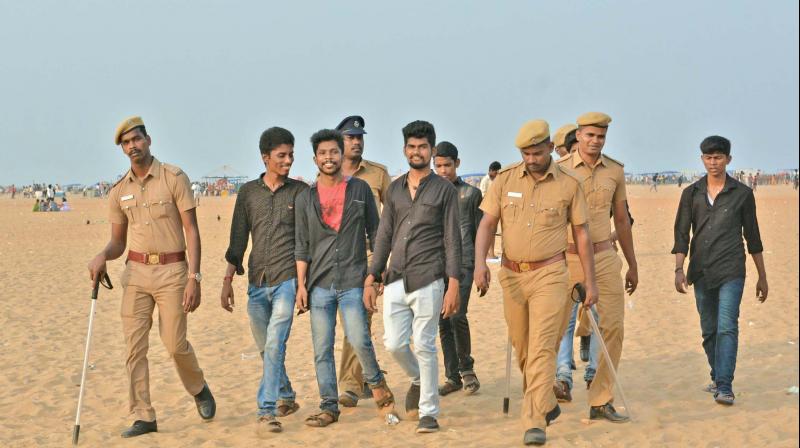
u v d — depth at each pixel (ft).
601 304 20.92
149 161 20.74
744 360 27.27
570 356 23.43
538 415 19.19
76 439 20.03
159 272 20.58
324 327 20.90
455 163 24.40
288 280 20.94
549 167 19.44
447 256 20.07
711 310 22.91
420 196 20.06
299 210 20.83
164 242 20.65
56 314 39.24
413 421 21.24
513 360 28.27
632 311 37.45
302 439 20.06
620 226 21.68
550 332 19.24
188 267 20.93
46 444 20.11
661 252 64.23
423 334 20.08
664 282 46.93
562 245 19.52
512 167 19.88
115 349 31.42
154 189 20.53
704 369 26.30
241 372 27.63
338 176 20.98
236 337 33.53
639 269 53.21
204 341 32.78
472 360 24.12
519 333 20.26
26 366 28.45
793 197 176.96
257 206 21.06
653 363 27.43
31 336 33.81
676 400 22.71
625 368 26.84
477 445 19.20
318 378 21.22
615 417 20.71
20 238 92.22
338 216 20.72
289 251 20.99
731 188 22.18
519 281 19.67
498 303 40.32
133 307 20.68
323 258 20.72
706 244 22.27
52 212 167.53
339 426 20.98
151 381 26.25
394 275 20.17
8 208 193.06
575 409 22.25
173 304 20.61
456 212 20.15
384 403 21.16
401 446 19.27
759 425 20.07
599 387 20.76
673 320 35.04
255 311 21.35
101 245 81.82
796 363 26.37
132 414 22.21
